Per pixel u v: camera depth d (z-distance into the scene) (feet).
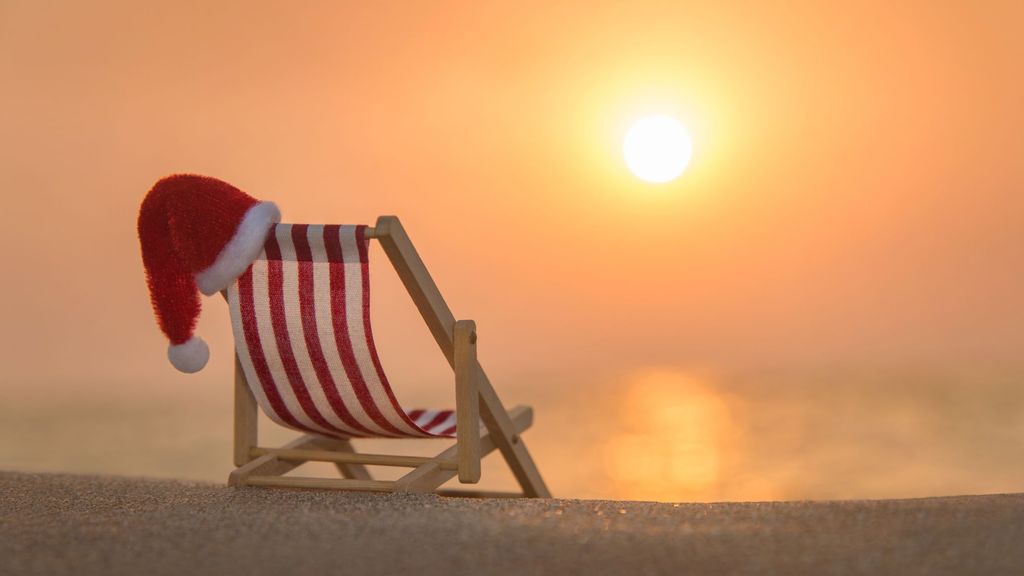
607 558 8.54
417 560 8.61
